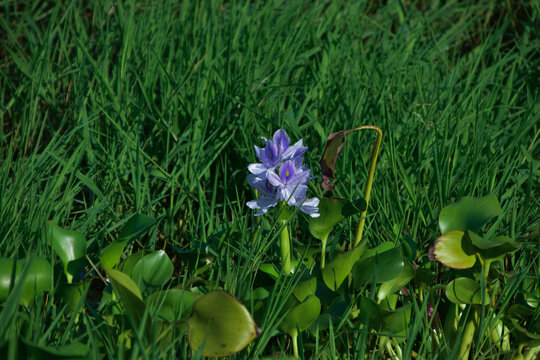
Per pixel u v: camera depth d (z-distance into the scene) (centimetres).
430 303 128
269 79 182
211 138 163
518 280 125
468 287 123
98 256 137
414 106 169
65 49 181
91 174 153
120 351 110
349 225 139
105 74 175
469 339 125
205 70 173
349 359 121
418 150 158
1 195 137
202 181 162
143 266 123
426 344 123
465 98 171
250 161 157
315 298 117
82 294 116
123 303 113
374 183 149
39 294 118
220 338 111
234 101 166
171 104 168
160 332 114
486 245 119
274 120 171
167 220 149
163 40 187
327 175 123
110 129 167
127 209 151
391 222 144
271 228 132
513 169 152
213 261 131
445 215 129
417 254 142
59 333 119
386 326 119
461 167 152
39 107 178
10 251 130
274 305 119
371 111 165
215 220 155
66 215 143
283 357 116
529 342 123
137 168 145
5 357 104
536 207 148
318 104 178
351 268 125
